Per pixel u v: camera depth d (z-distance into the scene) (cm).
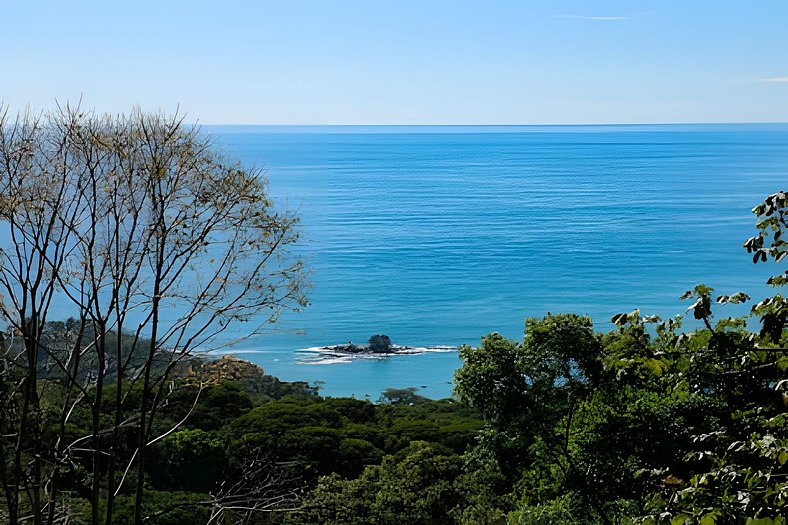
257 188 1010
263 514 1614
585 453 1678
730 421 638
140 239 984
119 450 1538
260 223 1020
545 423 1705
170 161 978
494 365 1744
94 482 1016
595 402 1688
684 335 520
